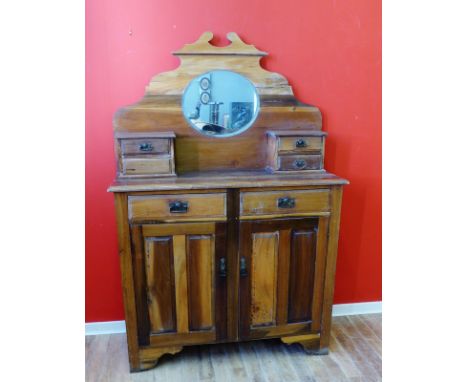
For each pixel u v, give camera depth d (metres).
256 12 1.86
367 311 2.34
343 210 2.19
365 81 2.03
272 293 1.77
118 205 1.56
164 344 1.76
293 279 1.78
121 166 1.71
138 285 1.67
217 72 1.84
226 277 1.71
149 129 1.84
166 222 1.61
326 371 1.84
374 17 1.97
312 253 1.76
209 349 1.99
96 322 2.10
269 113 1.92
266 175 1.79
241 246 1.69
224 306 1.75
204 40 1.81
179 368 1.84
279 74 1.89
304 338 1.89
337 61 1.99
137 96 1.86
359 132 2.10
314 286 1.81
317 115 1.96
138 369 1.79
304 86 1.99
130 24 1.79
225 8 1.83
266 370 1.84
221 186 1.59
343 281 2.29
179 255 1.66
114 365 1.86
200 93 1.84
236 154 1.93
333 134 2.08
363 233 2.24
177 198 1.59
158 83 1.80
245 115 1.90
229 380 1.77
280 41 1.91
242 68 1.86
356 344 2.04
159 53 1.83
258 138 1.93
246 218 1.66
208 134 1.89
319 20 1.92
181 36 1.83
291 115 1.94
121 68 1.83
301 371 1.83
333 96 2.03
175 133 1.86
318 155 1.83
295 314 1.83
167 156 1.70
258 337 1.82
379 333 2.14
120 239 1.60
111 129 1.89
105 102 1.85
